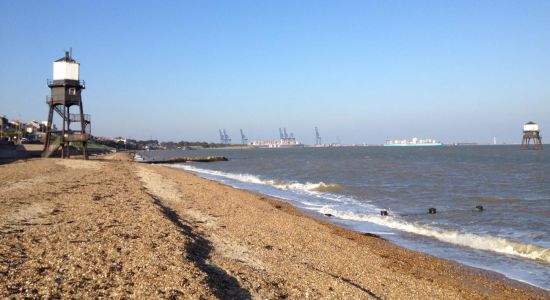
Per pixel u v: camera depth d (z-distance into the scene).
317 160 111.31
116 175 38.75
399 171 65.00
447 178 52.44
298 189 41.31
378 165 82.88
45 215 15.84
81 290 8.27
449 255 16.84
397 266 14.63
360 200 33.06
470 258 16.41
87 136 62.62
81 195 22.22
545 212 27.09
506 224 23.27
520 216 25.69
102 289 8.46
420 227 22.03
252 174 64.19
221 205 24.75
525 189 40.41
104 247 11.47
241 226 18.66
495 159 105.75
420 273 14.04
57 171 39.09
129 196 23.34
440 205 30.23
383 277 13.04
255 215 22.14
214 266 11.53
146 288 8.73
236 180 52.34
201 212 21.64
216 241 15.09
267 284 10.52
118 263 10.20
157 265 10.33
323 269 13.09
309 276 11.70
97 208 17.98
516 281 13.68
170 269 10.11
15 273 8.75
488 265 15.45
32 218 15.12
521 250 17.48
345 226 22.50
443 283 13.12
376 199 33.62
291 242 16.33
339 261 14.34
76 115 62.06
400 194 36.69
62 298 7.80
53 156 68.50
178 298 8.40
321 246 16.30
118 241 12.27
